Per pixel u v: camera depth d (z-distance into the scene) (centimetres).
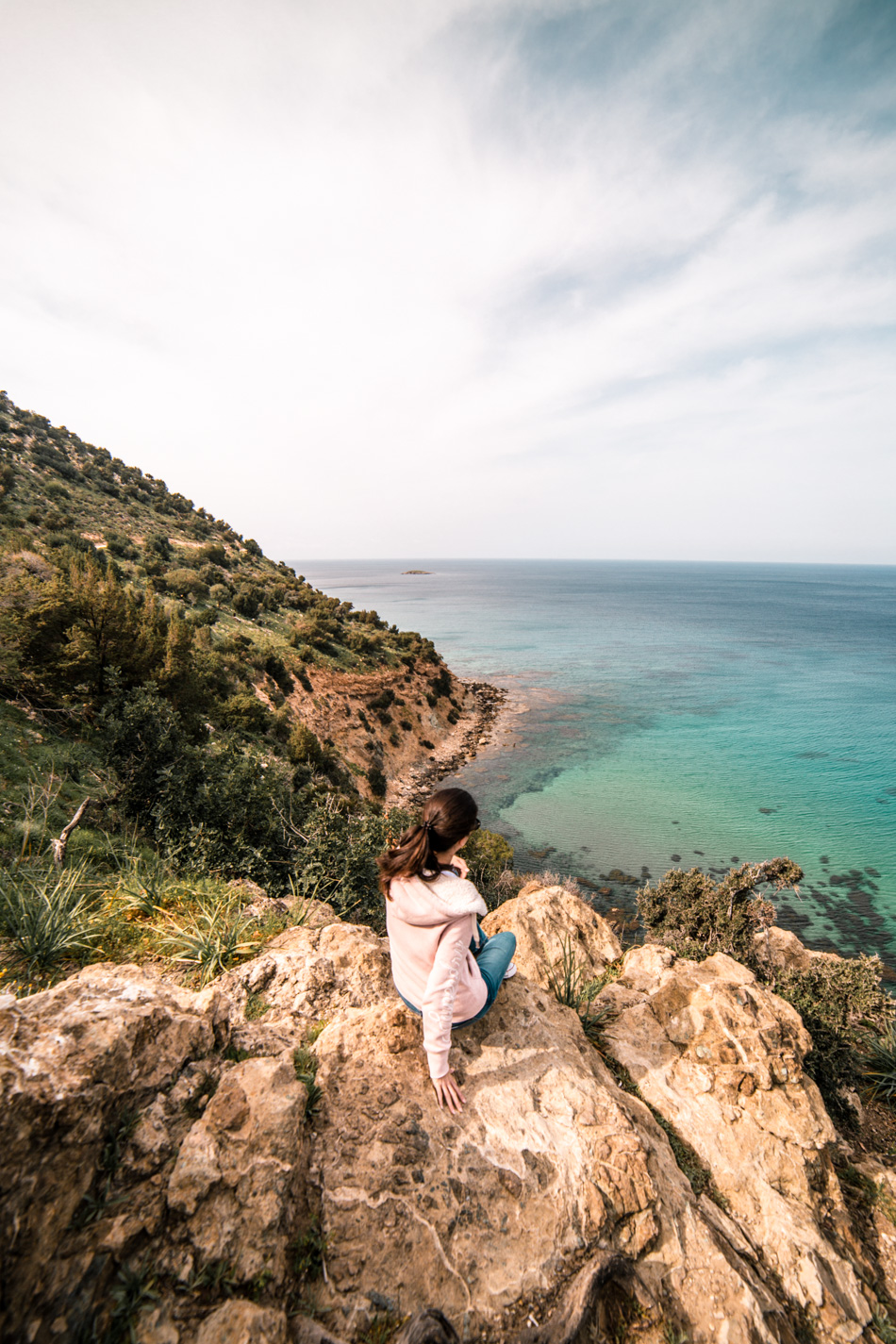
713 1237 308
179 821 1252
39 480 8994
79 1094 221
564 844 4462
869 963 814
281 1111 270
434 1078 299
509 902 807
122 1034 257
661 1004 502
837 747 6894
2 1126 194
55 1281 179
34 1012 260
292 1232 245
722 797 5422
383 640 8338
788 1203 358
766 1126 397
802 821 4916
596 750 6738
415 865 296
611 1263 270
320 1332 213
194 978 504
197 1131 248
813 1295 309
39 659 2230
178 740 1453
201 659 4634
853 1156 484
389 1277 239
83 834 1084
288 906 807
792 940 1422
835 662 12319
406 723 6575
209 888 735
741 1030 449
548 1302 246
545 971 653
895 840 4575
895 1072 682
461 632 16200
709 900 1402
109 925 579
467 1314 236
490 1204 275
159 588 6975
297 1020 438
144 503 11150
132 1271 195
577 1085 351
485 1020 387
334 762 4597
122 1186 217
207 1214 221
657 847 4431
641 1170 307
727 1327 264
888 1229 400
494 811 5072
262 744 4053
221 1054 316
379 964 506
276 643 6588
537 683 10038
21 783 1422
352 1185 269
